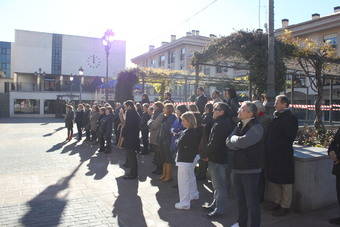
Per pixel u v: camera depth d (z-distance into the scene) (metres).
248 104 4.20
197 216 5.07
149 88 28.08
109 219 4.87
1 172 7.98
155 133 8.09
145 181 7.23
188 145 5.42
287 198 5.10
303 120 14.49
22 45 47.91
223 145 4.93
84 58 51.25
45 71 49.00
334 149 4.99
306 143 7.82
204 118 6.50
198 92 9.22
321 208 5.45
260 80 9.16
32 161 9.52
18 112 41.62
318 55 11.20
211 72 26.30
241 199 4.33
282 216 5.09
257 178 4.14
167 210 5.33
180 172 5.43
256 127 4.07
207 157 5.13
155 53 46.91
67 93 43.59
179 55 41.38
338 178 4.99
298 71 13.78
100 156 10.50
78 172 8.06
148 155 10.80
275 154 5.05
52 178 7.39
